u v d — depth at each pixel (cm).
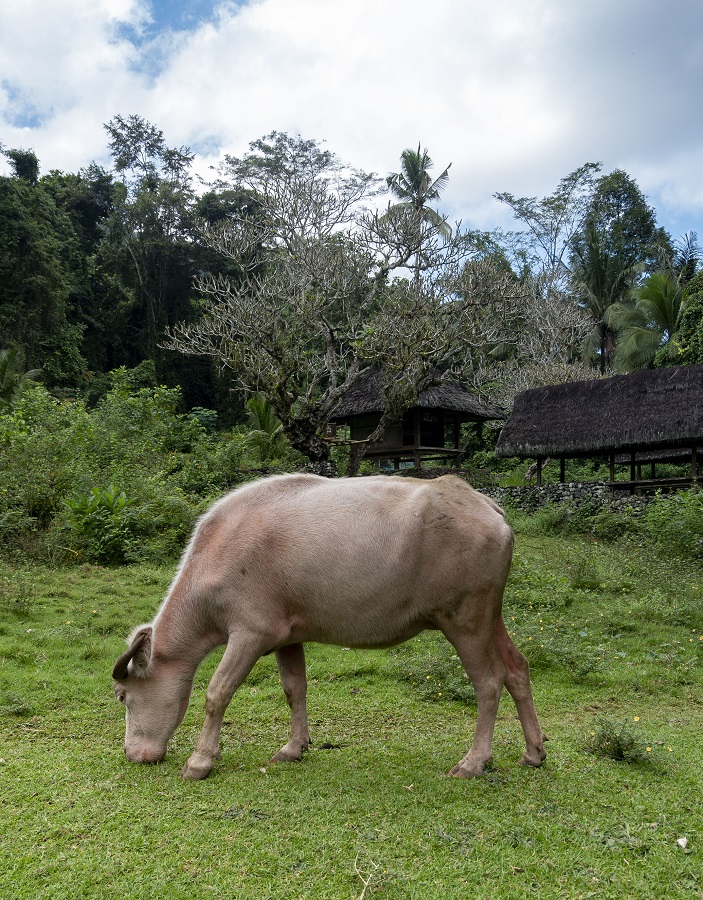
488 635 435
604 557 1292
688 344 2736
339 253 2095
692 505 1444
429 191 3528
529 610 949
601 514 1686
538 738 445
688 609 927
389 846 330
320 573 430
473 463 3444
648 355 3294
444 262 2098
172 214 4594
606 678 681
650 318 3459
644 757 453
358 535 431
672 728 541
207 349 2134
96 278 4566
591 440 1980
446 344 1961
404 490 448
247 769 435
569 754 467
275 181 2250
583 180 4753
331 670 692
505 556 438
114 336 4622
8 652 670
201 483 1811
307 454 2064
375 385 2481
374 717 563
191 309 4594
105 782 400
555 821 361
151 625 457
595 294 4253
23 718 526
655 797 396
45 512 1265
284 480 470
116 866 306
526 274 4575
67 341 3991
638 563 1214
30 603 835
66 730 505
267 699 600
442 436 2605
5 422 1644
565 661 714
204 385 4641
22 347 3606
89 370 4406
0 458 1334
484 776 420
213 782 407
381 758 459
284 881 299
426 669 658
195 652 451
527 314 3675
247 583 433
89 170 4953
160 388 2541
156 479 1499
